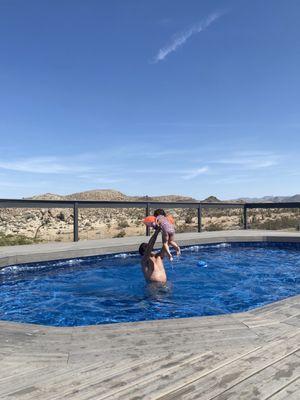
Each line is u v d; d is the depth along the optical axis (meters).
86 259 9.07
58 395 2.24
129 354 2.79
